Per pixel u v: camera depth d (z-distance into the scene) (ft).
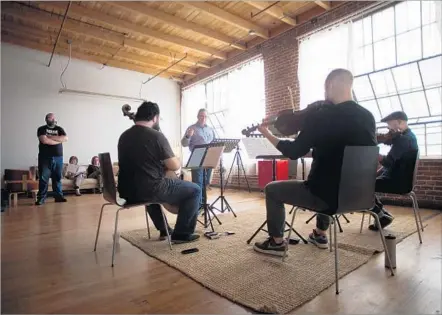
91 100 21.93
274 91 17.01
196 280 5.07
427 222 8.86
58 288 4.91
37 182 16.12
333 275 5.10
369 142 5.06
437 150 11.25
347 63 13.34
